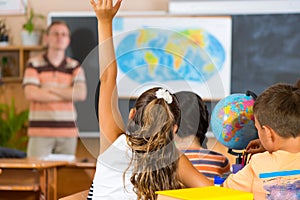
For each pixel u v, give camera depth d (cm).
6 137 602
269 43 573
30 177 430
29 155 575
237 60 577
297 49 570
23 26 605
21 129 619
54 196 433
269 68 574
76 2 616
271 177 174
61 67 573
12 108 602
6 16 627
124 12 584
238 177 180
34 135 575
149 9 608
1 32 612
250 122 217
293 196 174
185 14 578
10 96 623
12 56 623
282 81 573
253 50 575
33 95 568
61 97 572
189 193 156
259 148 215
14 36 627
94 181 196
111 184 191
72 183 445
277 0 568
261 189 175
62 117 573
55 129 573
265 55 574
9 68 621
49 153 577
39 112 574
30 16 615
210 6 575
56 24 577
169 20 579
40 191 430
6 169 431
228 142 221
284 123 179
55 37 575
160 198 156
